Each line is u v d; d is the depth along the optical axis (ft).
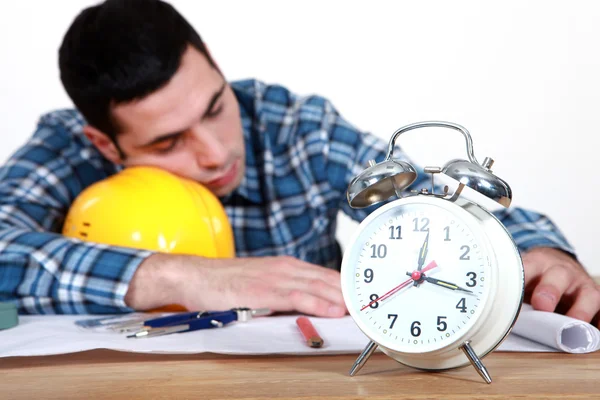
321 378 2.14
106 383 2.13
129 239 3.80
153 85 4.15
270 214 5.52
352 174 5.55
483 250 2.07
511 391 1.94
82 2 10.54
